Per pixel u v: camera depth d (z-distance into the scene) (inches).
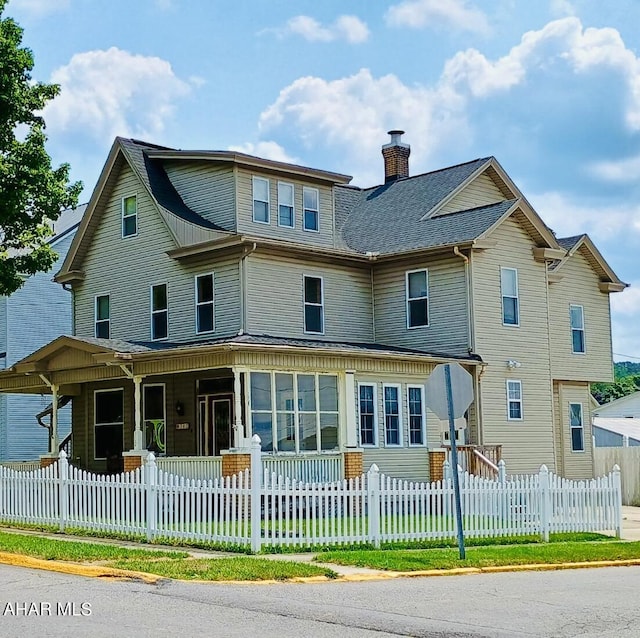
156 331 1248.2
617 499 903.1
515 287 1290.6
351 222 1437.0
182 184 1272.1
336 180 1290.6
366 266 1316.4
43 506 849.5
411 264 1282.0
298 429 1036.5
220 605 485.7
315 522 722.8
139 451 1049.5
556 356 1398.9
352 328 1282.0
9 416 1572.3
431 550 725.3
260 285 1173.1
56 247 1642.5
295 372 1040.8
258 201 1213.7
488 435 1219.9
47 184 1020.5
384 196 1483.8
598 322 1486.2
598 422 1989.4
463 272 1235.2
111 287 1317.7
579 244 1441.9
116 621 436.5
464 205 1397.6
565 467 1400.1
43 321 1615.4
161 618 446.6
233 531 703.1
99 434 1314.0
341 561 647.1
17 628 418.3
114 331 1306.6
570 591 561.6
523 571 667.4
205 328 1192.8
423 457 1148.5
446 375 678.5
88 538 776.9
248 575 574.9
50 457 1153.4
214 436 1171.3
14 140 1020.5
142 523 759.7
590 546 775.7
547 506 840.9
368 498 743.7
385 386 1122.7
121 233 1310.3
